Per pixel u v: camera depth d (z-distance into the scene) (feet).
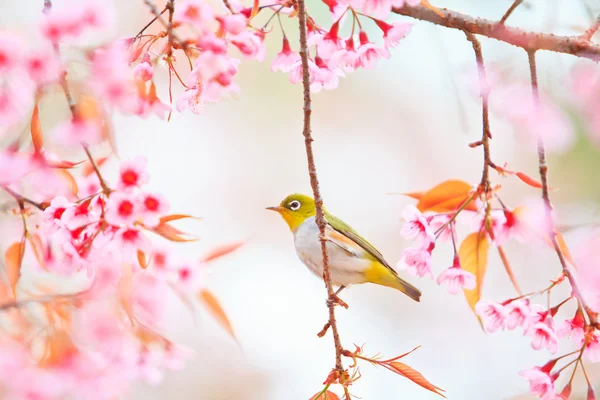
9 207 15.79
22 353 15.52
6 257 15.70
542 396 15.80
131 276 15.66
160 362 15.71
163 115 15.71
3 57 15.43
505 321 15.79
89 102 15.51
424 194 15.92
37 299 15.60
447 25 15.85
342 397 15.78
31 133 15.57
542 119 15.78
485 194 15.85
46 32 15.46
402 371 15.75
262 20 19.43
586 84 15.83
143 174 15.60
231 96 15.81
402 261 15.85
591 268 15.79
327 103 21.95
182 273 15.75
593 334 15.76
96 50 15.48
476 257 15.90
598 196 17.52
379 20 15.85
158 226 15.66
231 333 15.79
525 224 15.85
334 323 15.88
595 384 16.62
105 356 15.62
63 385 15.52
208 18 15.66
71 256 15.67
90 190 15.80
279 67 15.99
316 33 15.93
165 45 15.76
